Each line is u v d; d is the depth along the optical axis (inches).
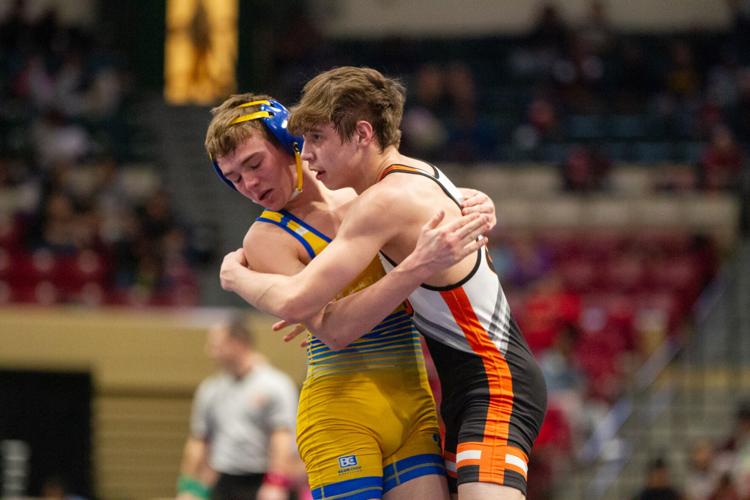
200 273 1172.5
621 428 936.3
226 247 1262.3
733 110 1596.9
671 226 1437.0
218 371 1016.9
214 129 309.0
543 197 1459.2
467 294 297.1
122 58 1771.7
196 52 1806.1
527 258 1263.5
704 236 1323.8
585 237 1406.3
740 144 1551.4
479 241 301.0
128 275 1174.3
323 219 312.7
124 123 1526.8
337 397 306.5
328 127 297.7
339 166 300.5
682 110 1594.5
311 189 316.5
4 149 1430.9
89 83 1590.8
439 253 282.2
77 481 1000.9
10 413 1015.0
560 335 1054.4
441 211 287.7
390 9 1809.8
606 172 1477.6
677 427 957.2
